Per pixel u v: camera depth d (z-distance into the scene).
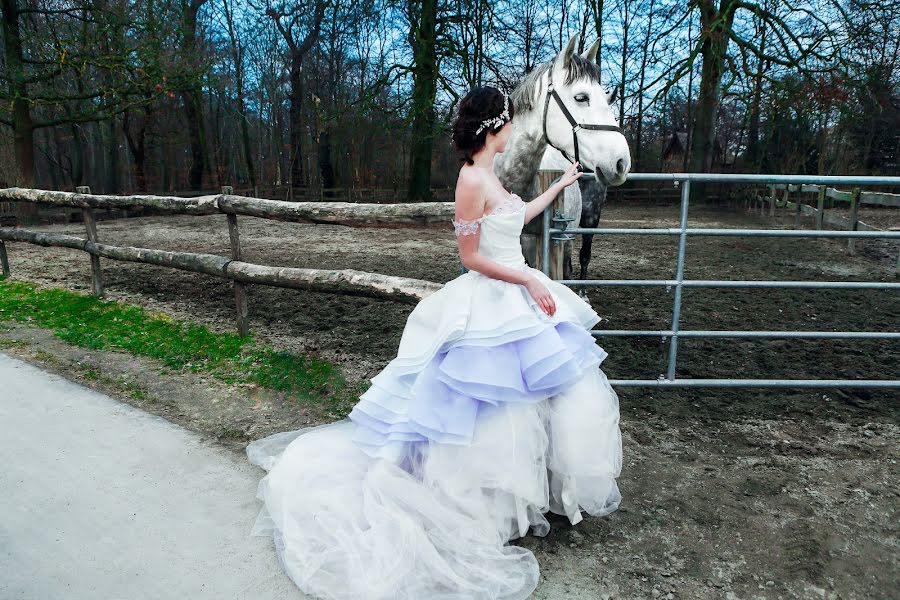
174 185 25.77
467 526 1.82
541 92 2.96
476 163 1.95
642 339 4.40
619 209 18.62
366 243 9.97
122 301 5.38
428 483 1.87
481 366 1.83
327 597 1.69
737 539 2.05
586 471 1.94
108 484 2.32
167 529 2.04
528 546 2.00
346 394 3.32
